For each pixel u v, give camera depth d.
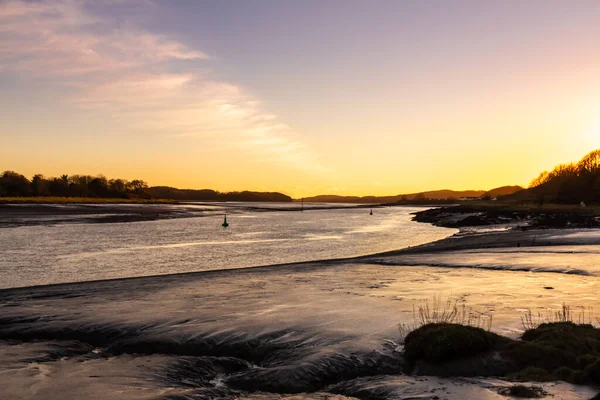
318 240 48.88
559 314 12.82
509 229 61.31
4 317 13.27
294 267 24.91
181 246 40.69
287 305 14.52
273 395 8.12
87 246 38.44
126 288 18.17
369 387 8.15
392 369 9.11
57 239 43.28
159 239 46.78
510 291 16.75
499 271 22.31
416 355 9.18
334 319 12.50
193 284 19.14
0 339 11.64
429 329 9.54
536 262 24.36
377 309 13.76
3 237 43.81
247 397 8.02
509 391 7.56
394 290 17.25
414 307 14.02
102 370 9.20
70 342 11.26
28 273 25.25
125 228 60.72
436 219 94.38
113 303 15.12
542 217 72.38
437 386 7.98
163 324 12.23
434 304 14.45
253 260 32.41
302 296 16.12
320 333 11.14
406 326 11.63
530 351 8.88
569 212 81.94
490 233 51.72
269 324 12.02
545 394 7.35
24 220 66.00
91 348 10.97
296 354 9.81
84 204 134.00
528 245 34.12
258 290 17.53
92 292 17.31
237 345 10.59
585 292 16.45
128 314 13.40
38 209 94.75
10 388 8.16
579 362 8.45
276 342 10.65
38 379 8.63
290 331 11.40
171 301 15.39
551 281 19.08
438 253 30.44
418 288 17.62
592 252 28.64
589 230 47.75
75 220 70.94
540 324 11.01
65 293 17.12
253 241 46.88
